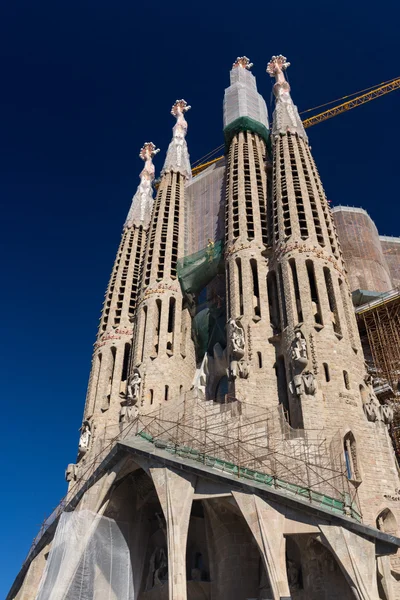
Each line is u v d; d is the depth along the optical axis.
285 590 29.48
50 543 44.75
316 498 33.09
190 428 43.12
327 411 40.00
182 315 61.62
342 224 70.62
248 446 39.88
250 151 66.44
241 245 55.91
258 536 31.56
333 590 31.98
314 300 48.78
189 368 58.09
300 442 37.88
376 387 53.16
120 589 39.88
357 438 39.12
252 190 61.53
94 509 40.66
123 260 71.56
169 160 78.88
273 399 44.69
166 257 64.56
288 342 45.41
